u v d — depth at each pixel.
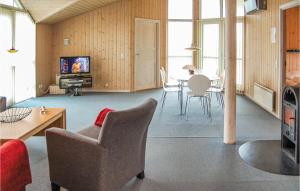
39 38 8.61
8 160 1.94
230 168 3.58
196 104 7.59
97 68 9.60
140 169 3.22
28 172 2.21
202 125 5.56
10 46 7.34
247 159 3.85
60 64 8.94
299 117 3.66
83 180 2.78
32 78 8.41
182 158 3.91
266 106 6.76
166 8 10.36
